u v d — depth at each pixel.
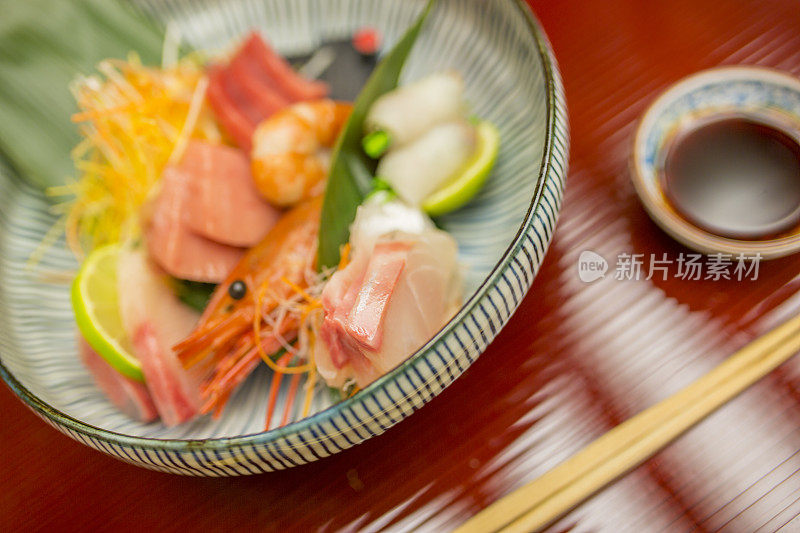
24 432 0.70
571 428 0.66
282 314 0.70
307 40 0.82
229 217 0.72
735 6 0.76
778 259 0.68
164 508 0.67
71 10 0.79
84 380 0.70
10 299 0.73
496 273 0.62
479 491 0.65
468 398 0.68
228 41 0.83
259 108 0.77
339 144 0.71
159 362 0.68
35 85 0.78
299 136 0.73
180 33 0.83
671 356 0.67
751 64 0.74
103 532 0.67
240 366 0.69
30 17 0.78
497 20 0.75
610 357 0.68
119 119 0.78
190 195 0.73
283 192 0.73
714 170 0.70
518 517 0.63
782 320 0.67
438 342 0.61
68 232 0.76
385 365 0.65
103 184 0.77
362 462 0.67
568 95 0.76
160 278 0.72
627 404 0.66
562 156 0.65
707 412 0.64
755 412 0.65
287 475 0.67
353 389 0.67
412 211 0.71
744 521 0.63
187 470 0.62
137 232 0.75
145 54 0.80
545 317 0.69
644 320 0.68
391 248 0.67
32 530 0.68
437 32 0.78
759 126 0.70
